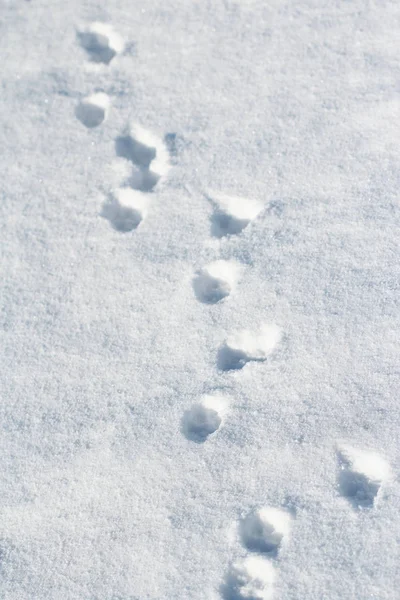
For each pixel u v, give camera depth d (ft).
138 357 7.43
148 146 7.78
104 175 7.73
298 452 7.23
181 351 7.42
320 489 7.17
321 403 7.28
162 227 7.62
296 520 7.14
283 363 7.34
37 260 7.61
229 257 7.53
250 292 7.47
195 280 7.52
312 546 7.11
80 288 7.55
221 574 7.12
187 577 7.13
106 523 7.22
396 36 7.80
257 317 7.43
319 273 7.45
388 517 7.11
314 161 7.63
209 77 7.84
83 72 7.95
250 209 7.62
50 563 7.20
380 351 7.32
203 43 7.91
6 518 7.27
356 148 7.63
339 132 7.66
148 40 7.95
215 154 7.70
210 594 7.11
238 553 7.13
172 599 7.11
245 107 7.76
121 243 7.61
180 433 7.31
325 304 7.41
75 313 7.52
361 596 7.05
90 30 8.02
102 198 7.70
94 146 7.79
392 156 7.59
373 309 7.38
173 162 7.71
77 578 7.18
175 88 7.84
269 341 7.41
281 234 7.54
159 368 7.40
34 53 8.00
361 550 7.09
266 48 7.86
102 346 7.46
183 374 7.38
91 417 7.36
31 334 7.50
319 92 7.74
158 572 7.15
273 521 7.18
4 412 7.40
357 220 7.51
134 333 7.47
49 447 7.34
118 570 7.17
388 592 7.04
